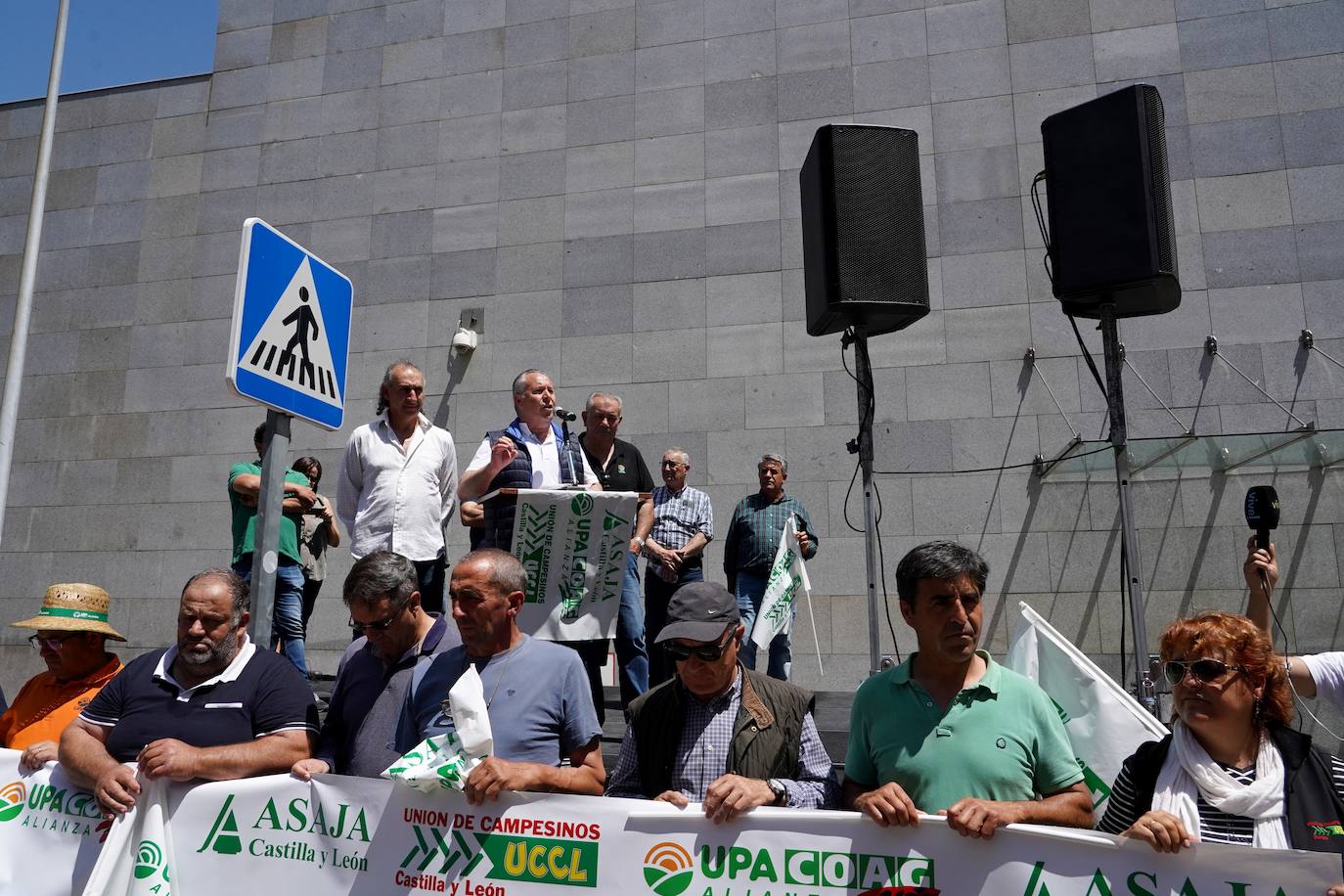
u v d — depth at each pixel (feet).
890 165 19.10
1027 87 30.86
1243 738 9.20
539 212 33.81
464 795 10.62
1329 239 28.09
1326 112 28.76
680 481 22.62
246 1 38.14
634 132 33.60
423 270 34.32
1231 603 27.17
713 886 9.82
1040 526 28.45
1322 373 27.43
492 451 16.80
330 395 14.07
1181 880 8.68
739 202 32.32
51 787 12.14
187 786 11.43
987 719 10.18
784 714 11.12
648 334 32.12
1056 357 29.19
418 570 18.42
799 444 30.35
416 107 35.65
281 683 12.30
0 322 37.50
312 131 36.35
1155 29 30.30
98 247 37.19
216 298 35.76
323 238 35.40
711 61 33.47
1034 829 9.12
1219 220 28.91
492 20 35.63
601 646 16.93
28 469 35.78
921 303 18.74
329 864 10.87
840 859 9.59
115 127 38.14
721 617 10.93
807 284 20.10
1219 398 27.96
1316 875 8.35
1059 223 18.61
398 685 12.24
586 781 10.92
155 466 34.86
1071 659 12.36
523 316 33.19
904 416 29.84
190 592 12.12
